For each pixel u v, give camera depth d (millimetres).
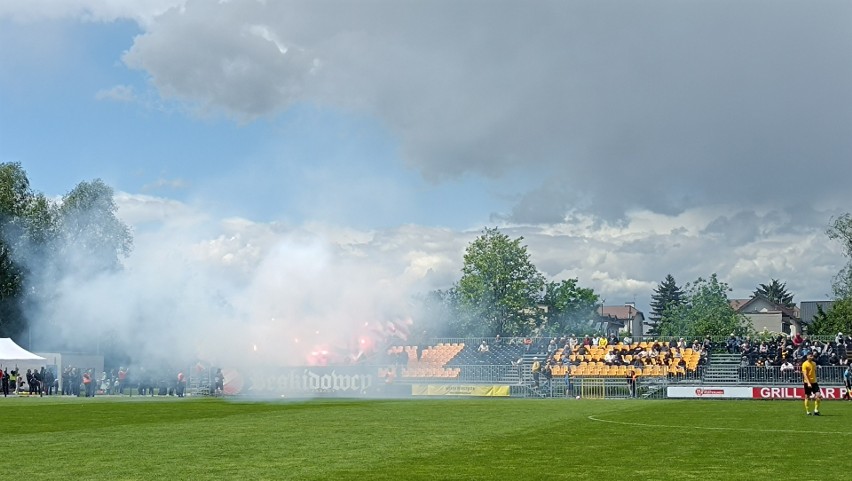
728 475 17719
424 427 30656
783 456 21188
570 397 61688
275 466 19234
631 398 59781
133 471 18469
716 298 141875
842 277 96500
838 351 67562
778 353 67562
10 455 21531
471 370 69312
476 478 17344
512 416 37281
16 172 95938
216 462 19984
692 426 31359
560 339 75438
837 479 17125
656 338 76625
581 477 17469
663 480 17016
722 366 67938
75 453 21953
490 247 103438
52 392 69750
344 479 17203
